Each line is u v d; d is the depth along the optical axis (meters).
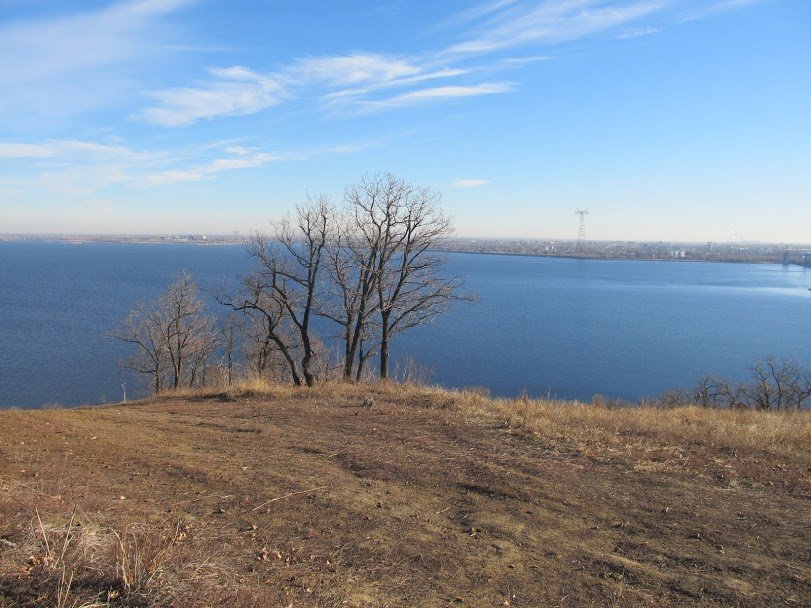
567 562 5.05
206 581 4.15
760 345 60.03
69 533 4.41
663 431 10.19
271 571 4.65
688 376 46.19
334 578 4.61
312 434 9.81
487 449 8.77
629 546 5.40
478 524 5.85
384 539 5.43
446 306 25.06
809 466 8.10
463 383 41.94
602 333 66.44
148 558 4.23
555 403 13.88
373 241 22.83
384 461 8.02
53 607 3.56
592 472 7.67
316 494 6.55
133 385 42.97
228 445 8.93
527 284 125.75
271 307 26.67
